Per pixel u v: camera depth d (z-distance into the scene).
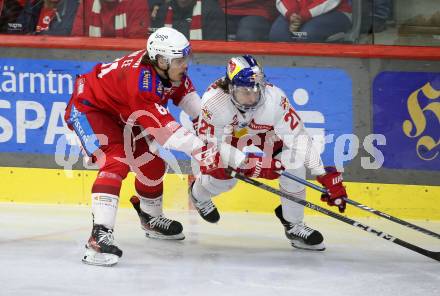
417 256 12.61
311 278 11.08
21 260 11.72
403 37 15.97
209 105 11.82
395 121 15.80
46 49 16.08
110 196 11.58
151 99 11.48
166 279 10.84
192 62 16.03
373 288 10.59
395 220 11.70
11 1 16.19
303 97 15.90
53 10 16.25
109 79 12.06
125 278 10.83
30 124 16.16
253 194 15.75
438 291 10.49
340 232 14.38
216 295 10.10
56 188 16.06
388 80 15.78
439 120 15.73
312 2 15.95
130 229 14.14
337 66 15.82
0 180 16.20
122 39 16.09
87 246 11.65
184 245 13.07
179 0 16.17
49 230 13.81
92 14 16.23
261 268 11.62
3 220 14.55
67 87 16.09
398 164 15.80
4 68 16.17
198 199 13.22
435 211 15.66
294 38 16.08
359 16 15.97
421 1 15.77
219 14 16.12
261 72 11.29
